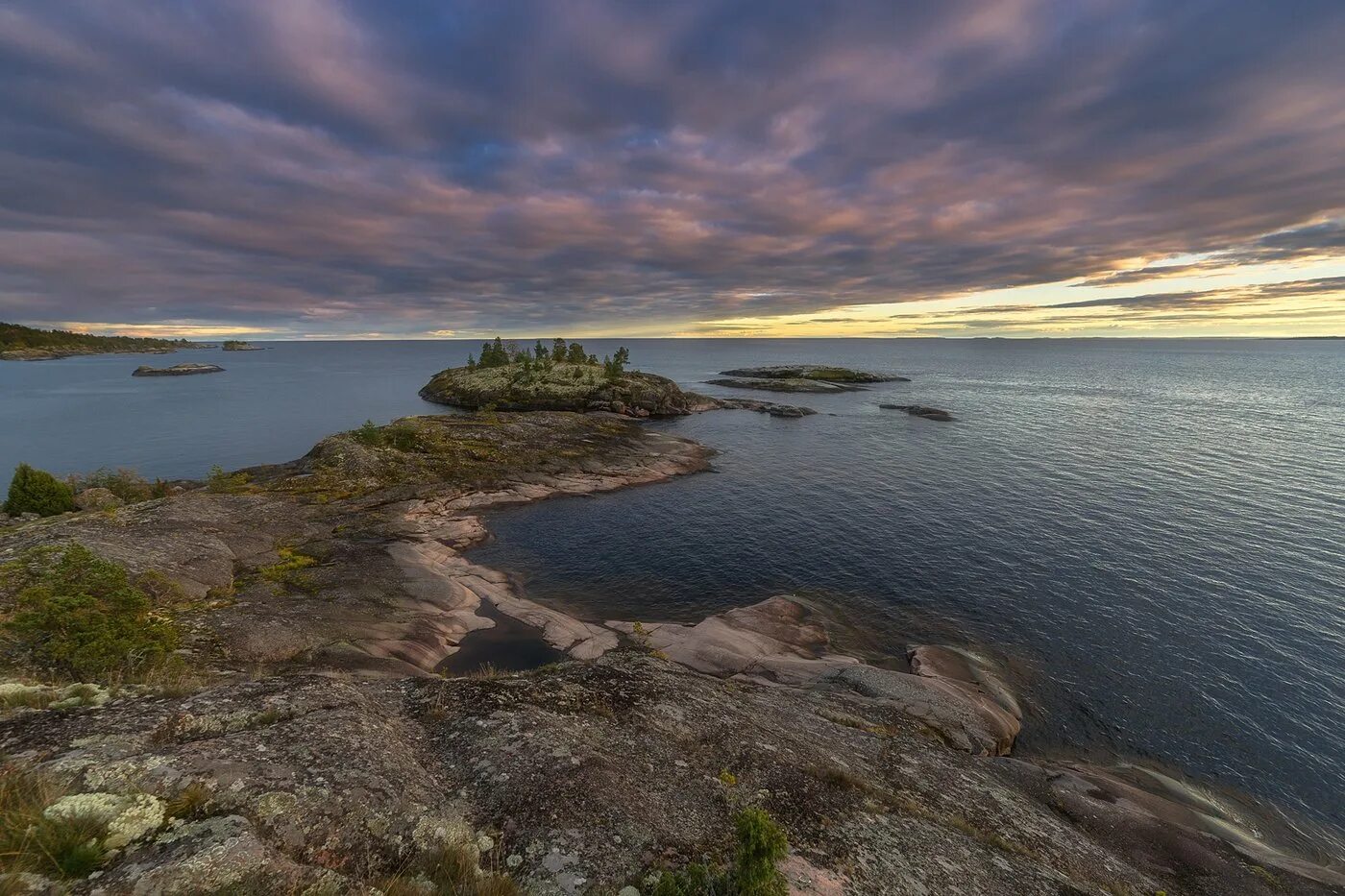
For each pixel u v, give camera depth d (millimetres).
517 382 144875
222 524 44125
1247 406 132125
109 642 20125
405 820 10938
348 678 18281
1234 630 35656
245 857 8383
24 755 10141
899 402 146250
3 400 161000
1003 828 17547
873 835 14398
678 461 79750
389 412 136375
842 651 34219
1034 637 35469
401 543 48094
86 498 54125
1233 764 25578
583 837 11727
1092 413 123562
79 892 7227
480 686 17922
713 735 17734
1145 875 17688
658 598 41531
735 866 10922
